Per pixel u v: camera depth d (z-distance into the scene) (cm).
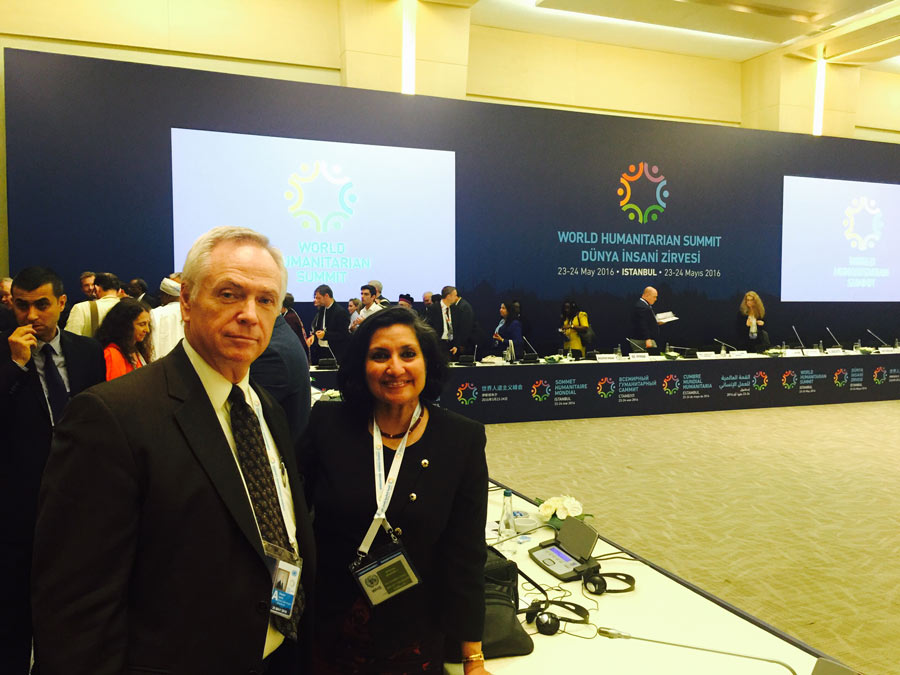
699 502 461
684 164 940
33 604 93
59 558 92
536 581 205
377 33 814
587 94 994
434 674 146
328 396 473
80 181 677
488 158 843
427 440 147
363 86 814
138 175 697
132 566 98
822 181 1018
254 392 127
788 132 1001
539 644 167
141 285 604
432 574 147
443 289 769
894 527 412
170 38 766
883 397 891
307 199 765
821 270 1029
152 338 308
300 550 121
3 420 187
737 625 178
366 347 144
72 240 677
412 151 808
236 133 732
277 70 814
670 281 946
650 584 204
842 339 1050
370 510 142
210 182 725
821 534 400
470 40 927
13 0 708
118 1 744
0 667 186
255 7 797
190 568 99
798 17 873
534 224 870
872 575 340
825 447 627
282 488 121
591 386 759
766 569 347
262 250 111
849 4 836
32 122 659
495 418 724
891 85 1159
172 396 103
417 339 144
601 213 901
